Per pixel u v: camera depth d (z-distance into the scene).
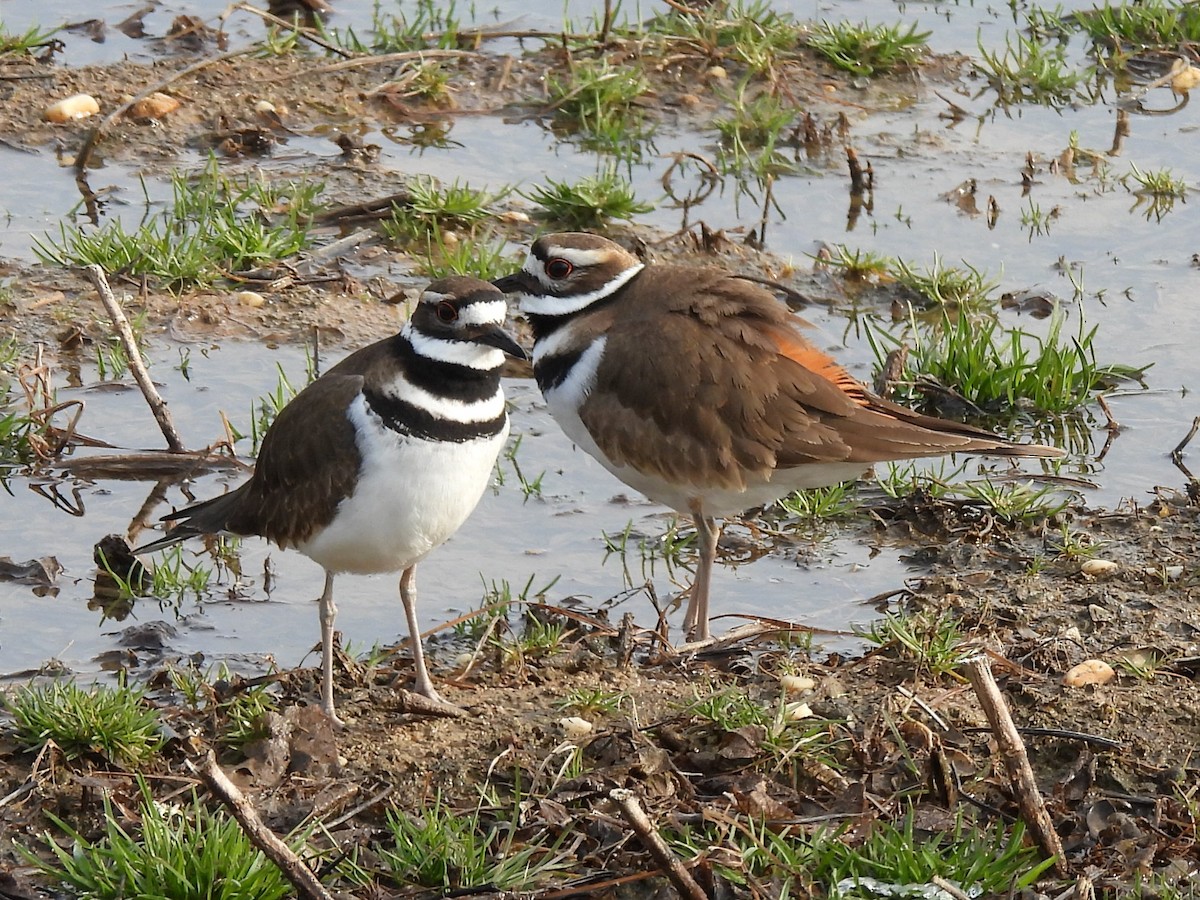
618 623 11.99
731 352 11.66
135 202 17.77
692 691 10.84
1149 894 8.61
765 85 20.62
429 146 19.30
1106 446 14.45
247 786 9.70
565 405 12.19
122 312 14.66
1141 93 21.11
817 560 12.91
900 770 9.82
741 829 9.02
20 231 17.05
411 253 17.17
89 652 11.51
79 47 20.80
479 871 8.86
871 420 11.69
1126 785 9.80
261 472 10.72
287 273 16.48
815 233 17.80
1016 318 16.38
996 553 12.84
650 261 16.88
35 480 13.66
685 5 21.78
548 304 12.32
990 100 20.88
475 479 10.36
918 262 17.20
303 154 18.91
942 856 8.96
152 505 13.41
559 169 18.89
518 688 10.92
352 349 15.48
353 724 10.45
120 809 9.37
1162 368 15.52
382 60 20.47
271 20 20.88
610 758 9.94
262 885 8.67
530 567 12.75
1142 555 12.71
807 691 10.80
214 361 15.26
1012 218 18.17
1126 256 17.44
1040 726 10.34
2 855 9.16
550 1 22.69
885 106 20.61
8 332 15.39
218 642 11.73
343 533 10.27
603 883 8.70
